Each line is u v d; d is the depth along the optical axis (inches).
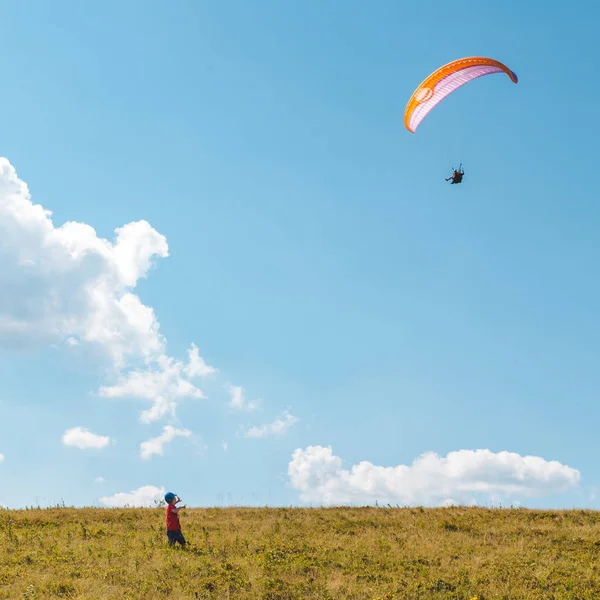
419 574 719.7
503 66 1396.4
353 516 1047.0
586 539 875.4
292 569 719.7
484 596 657.0
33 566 722.2
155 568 709.3
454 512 1084.5
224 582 671.8
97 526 944.9
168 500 821.2
